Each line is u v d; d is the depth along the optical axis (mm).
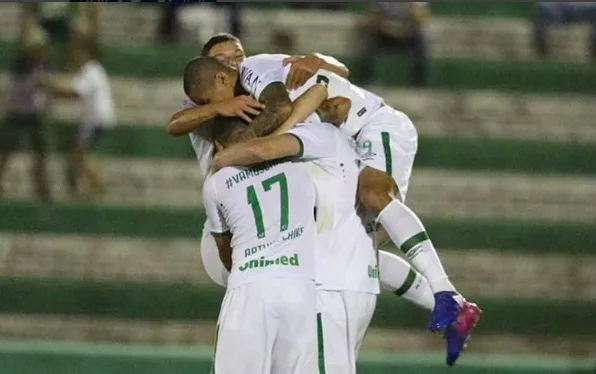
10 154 45031
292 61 20891
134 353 28188
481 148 48125
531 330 40500
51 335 39125
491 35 56250
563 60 55750
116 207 43594
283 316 19141
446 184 46812
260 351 19078
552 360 29609
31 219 43219
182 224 43562
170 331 39625
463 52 55500
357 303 19828
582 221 45844
